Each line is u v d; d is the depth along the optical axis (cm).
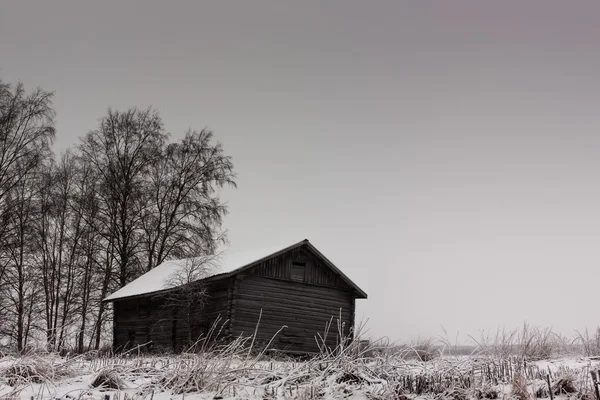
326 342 3008
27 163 3550
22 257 3575
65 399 960
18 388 1034
